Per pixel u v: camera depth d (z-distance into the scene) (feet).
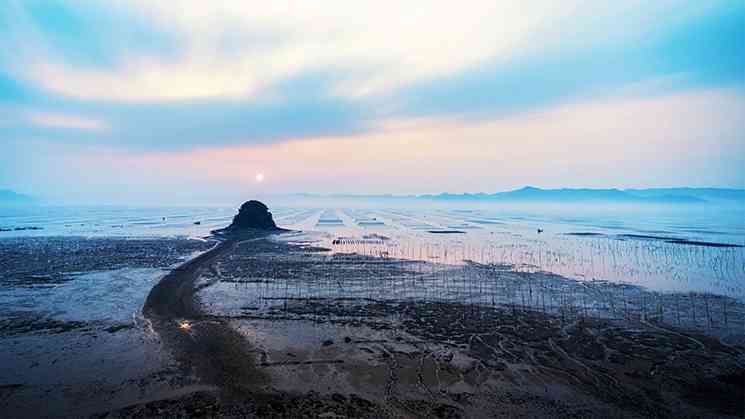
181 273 128.47
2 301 93.86
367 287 110.93
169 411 46.37
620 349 65.10
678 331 74.13
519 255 174.29
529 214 588.91
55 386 52.29
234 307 89.66
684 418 45.01
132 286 109.50
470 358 61.36
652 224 363.15
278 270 136.05
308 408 46.80
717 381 53.62
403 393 50.47
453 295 102.22
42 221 383.04
